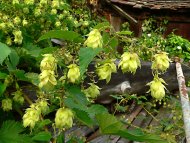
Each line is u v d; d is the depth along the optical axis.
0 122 2.94
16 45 3.60
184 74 4.47
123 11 12.27
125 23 12.51
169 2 12.73
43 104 2.08
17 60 2.96
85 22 4.57
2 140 2.39
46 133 2.14
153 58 1.78
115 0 12.35
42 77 1.75
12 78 2.77
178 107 3.97
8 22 3.49
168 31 12.92
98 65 1.88
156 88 1.79
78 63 1.85
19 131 2.44
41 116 2.17
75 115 2.02
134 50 1.81
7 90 2.84
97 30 1.78
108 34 1.94
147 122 3.79
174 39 8.26
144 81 4.02
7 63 2.82
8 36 3.51
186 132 2.42
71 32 1.88
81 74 1.70
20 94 2.77
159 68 1.75
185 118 2.68
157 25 12.69
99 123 2.03
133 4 12.46
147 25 12.48
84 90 2.15
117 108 3.54
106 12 12.73
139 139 2.00
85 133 3.09
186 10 12.39
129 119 3.69
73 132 3.07
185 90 3.50
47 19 3.93
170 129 3.56
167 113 4.03
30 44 3.49
